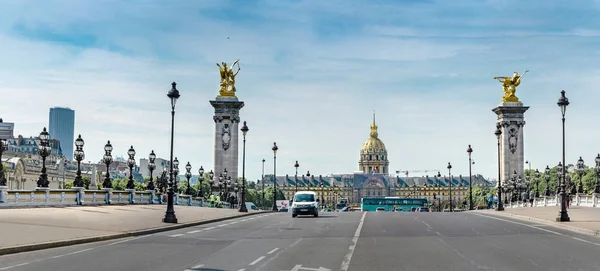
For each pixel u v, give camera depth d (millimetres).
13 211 45438
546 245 30172
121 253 25859
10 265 21656
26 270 20500
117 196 66312
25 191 50719
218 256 25281
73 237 30062
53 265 21797
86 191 59562
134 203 70375
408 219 55750
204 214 57875
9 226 33656
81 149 58688
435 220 53906
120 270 20922
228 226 44844
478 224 47531
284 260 24094
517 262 23594
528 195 128625
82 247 28031
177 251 26969
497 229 41688
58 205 54438
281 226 44875
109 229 35344
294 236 35438
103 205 61844
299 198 63219
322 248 28609
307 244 30547
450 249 28266
